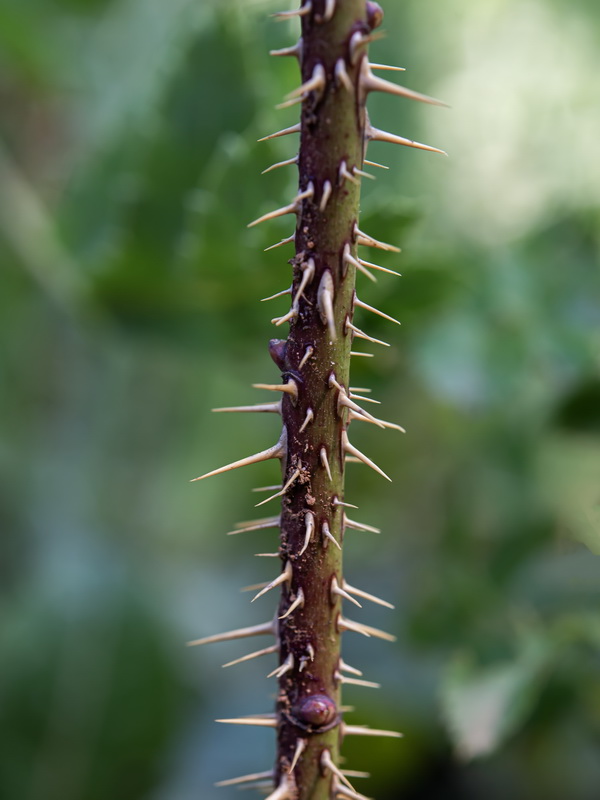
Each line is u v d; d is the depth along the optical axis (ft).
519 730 1.18
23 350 1.48
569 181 1.27
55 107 1.60
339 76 0.78
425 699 1.30
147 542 1.55
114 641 1.38
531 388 1.25
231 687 1.49
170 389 1.53
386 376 1.16
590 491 1.23
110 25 1.42
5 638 1.37
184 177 1.11
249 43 1.08
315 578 0.82
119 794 1.34
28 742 1.33
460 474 1.36
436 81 1.28
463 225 1.26
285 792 0.84
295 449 0.82
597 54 1.32
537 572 1.22
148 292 1.16
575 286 1.21
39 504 1.50
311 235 0.80
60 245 1.21
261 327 1.16
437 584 1.22
